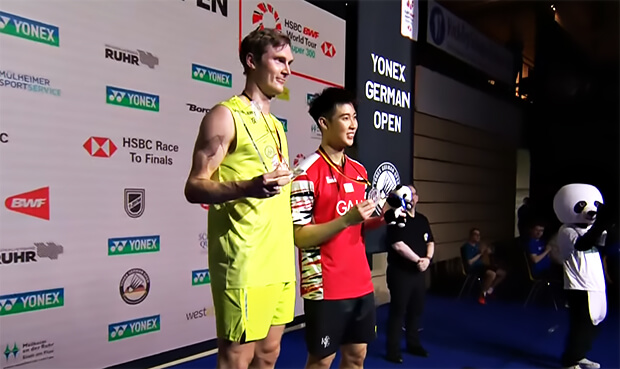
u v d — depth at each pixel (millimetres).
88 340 2436
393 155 4586
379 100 4422
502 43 7258
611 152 7867
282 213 1492
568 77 7945
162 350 2797
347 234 1759
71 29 2336
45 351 2266
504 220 7500
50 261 2277
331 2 4078
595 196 3010
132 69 2605
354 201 1824
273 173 1233
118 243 2561
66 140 2328
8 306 2129
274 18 3490
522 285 6000
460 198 6402
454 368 3016
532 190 8258
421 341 3602
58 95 2293
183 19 2863
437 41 5266
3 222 2109
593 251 3061
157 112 2738
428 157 5703
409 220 3158
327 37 3986
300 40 3721
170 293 2838
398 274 3119
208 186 1284
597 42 7305
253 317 1374
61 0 2293
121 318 2586
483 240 6723
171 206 2832
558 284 4984
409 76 4824
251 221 1376
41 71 2229
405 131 4758
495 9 6289
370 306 1820
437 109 5781
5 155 2111
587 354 3461
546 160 8266
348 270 1738
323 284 1705
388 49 4547
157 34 2725
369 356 3207
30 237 2203
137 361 2666
